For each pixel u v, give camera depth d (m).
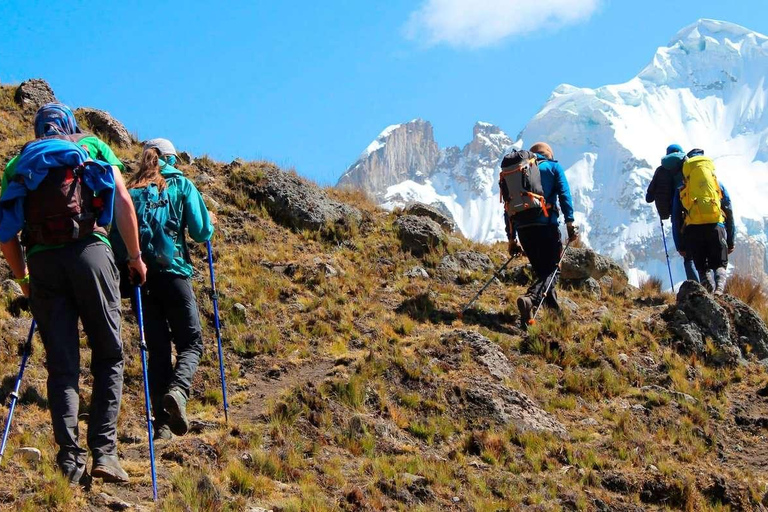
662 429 8.35
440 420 7.88
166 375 7.10
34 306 5.62
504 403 8.25
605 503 6.90
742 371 9.79
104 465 5.50
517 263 12.39
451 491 6.77
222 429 7.18
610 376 9.16
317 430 7.35
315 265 10.98
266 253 11.21
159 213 7.12
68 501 5.41
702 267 12.20
